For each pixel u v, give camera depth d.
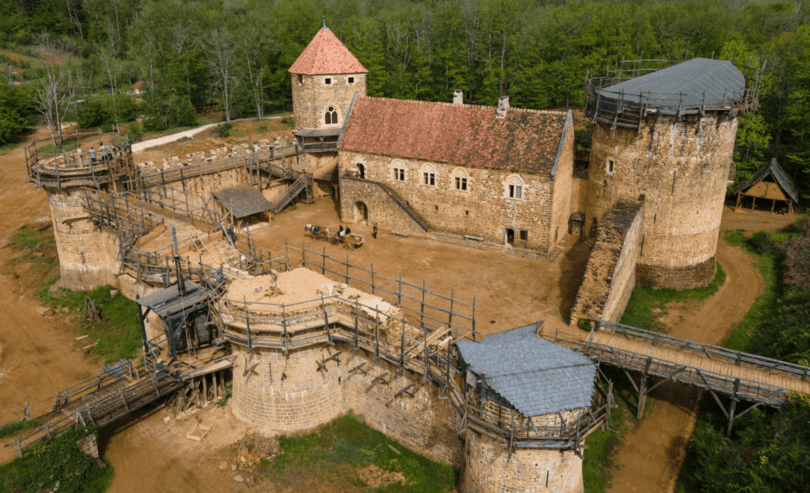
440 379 36.22
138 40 141.25
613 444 40.62
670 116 51.09
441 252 59.25
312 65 68.81
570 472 33.81
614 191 55.94
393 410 41.00
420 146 61.41
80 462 37.91
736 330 51.12
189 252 50.69
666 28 121.38
